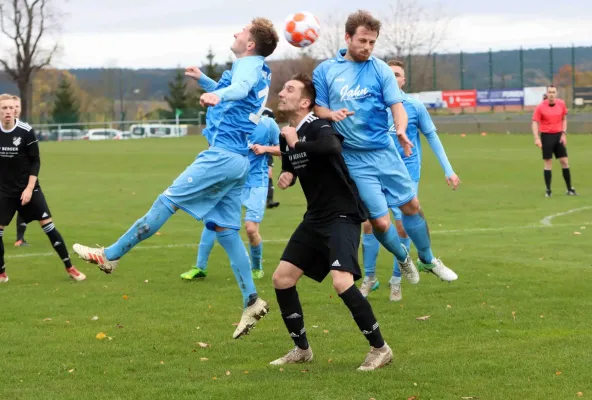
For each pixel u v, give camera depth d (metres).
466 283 9.70
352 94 7.13
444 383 5.71
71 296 9.23
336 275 6.01
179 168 31.33
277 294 6.30
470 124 49.12
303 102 6.18
